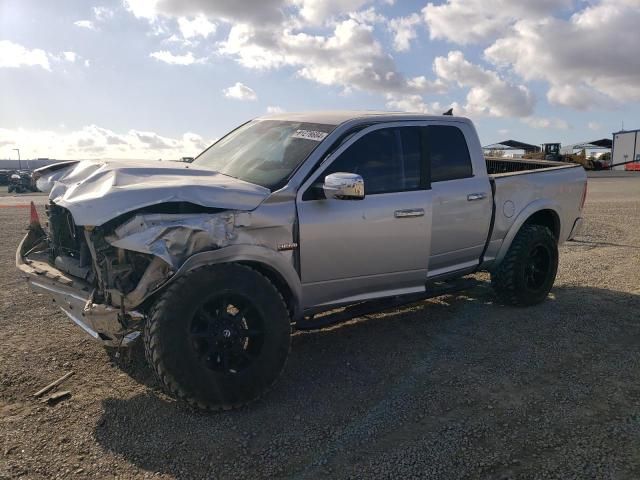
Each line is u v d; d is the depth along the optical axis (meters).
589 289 6.74
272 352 3.76
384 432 3.42
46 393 3.88
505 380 4.16
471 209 5.26
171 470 3.02
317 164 4.26
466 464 3.08
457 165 5.25
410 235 4.71
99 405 3.72
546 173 6.24
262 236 3.88
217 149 5.21
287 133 4.73
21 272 4.42
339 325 5.43
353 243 4.36
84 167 4.29
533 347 4.83
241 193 3.82
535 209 5.94
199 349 3.60
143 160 4.60
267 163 4.43
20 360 4.41
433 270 5.12
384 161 4.66
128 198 3.44
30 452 3.15
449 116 5.30
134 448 3.22
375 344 4.91
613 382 4.13
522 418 3.59
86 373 4.21
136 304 3.43
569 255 8.84
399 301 4.90
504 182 5.63
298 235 4.05
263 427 3.48
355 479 2.95
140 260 3.63
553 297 6.41
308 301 4.29
